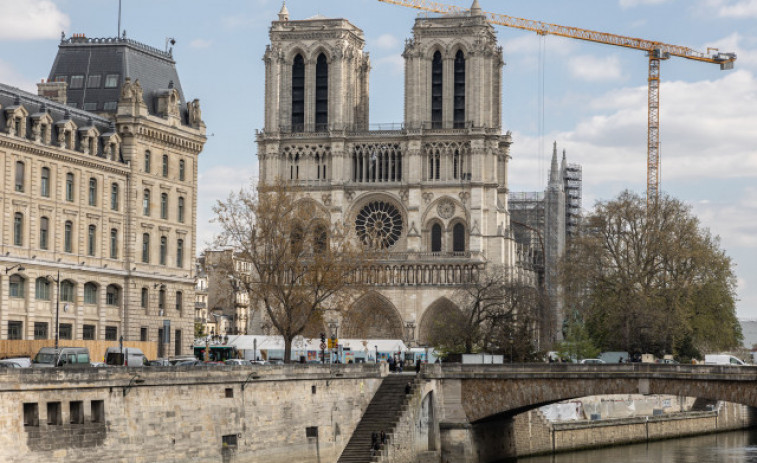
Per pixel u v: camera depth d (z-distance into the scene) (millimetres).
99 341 137125
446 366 136750
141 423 96500
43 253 135125
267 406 113750
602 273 195375
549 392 132750
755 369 121438
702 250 193750
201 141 162375
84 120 145000
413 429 129875
